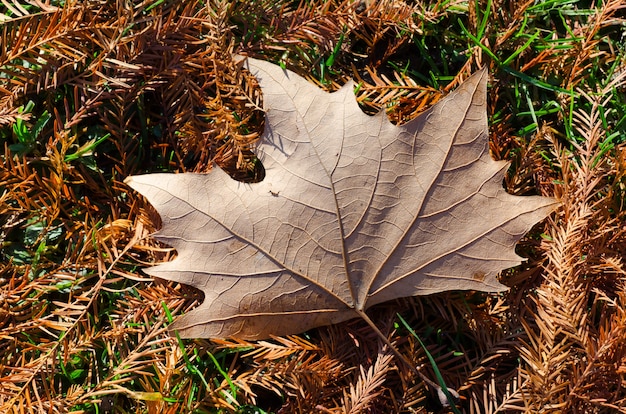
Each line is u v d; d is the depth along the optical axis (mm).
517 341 340
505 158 360
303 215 322
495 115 363
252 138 339
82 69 349
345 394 317
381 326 339
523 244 350
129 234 340
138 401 329
